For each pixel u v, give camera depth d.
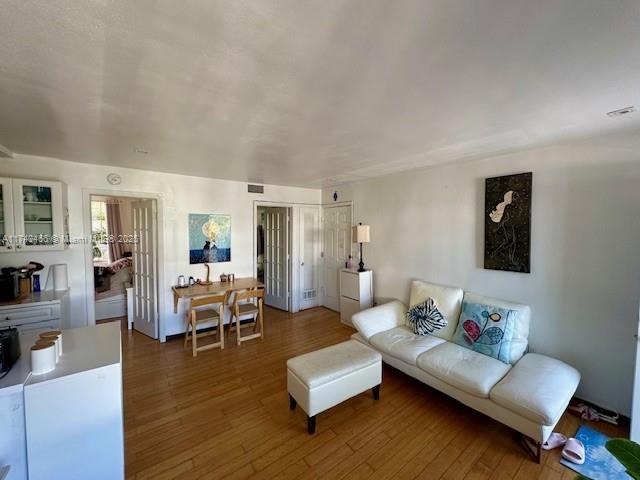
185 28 1.06
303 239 5.31
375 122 2.02
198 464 1.85
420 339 2.99
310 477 1.76
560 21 1.01
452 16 0.99
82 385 1.39
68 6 0.94
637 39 1.10
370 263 4.45
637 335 1.86
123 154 2.91
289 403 2.50
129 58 1.26
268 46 1.17
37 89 1.53
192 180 4.09
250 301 4.61
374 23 1.03
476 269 3.14
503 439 2.09
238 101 1.68
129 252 6.63
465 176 3.22
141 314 4.19
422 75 1.40
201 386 2.77
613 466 1.83
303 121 2.00
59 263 3.24
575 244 2.45
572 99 1.65
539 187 2.64
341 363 2.35
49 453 1.34
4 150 2.63
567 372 2.20
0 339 1.36
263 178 4.30
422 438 2.10
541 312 2.65
